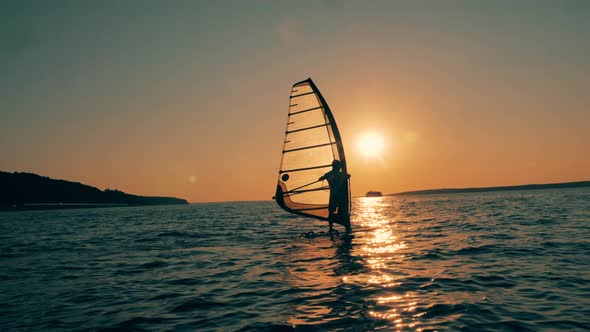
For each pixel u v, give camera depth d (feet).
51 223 112.57
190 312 20.04
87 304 21.99
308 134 52.85
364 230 57.52
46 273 31.71
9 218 176.96
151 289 25.29
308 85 52.29
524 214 78.33
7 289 26.22
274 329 17.11
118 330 17.60
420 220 75.87
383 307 19.67
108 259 38.27
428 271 27.78
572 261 29.81
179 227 78.23
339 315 18.70
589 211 79.82
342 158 50.44
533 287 22.72
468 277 25.63
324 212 52.85
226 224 83.05
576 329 15.97
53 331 17.60
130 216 150.82
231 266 32.53
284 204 54.80
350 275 27.22
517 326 16.52
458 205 145.89
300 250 39.81
